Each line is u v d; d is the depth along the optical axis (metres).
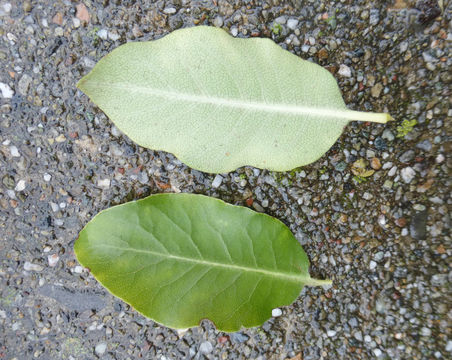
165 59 0.11
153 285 0.12
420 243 0.13
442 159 0.12
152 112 0.11
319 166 0.13
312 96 0.11
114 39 0.13
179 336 0.14
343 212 0.13
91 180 0.13
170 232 0.12
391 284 0.13
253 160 0.12
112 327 0.14
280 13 0.13
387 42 0.12
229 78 0.11
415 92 0.12
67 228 0.14
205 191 0.13
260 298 0.12
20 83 0.13
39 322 0.14
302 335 0.13
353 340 0.13
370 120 0.11
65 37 0.13
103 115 0.13
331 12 0.12
